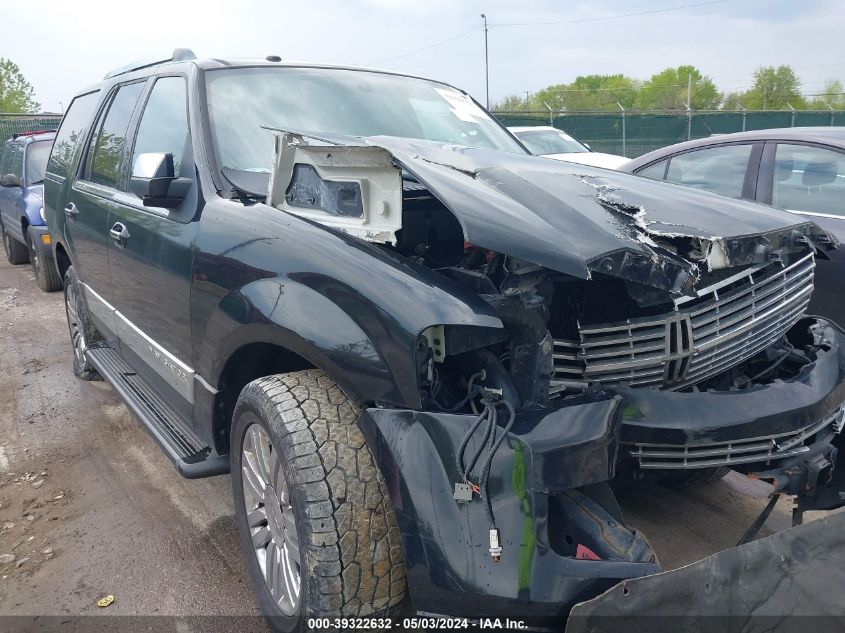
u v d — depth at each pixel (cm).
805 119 2141
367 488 204
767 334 249
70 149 493
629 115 2133
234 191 281
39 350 632
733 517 307
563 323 221
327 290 211
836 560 175
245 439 250
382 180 215
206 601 277
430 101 383
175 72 354
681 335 220
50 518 343
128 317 363
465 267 220
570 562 172
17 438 440
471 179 232
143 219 325
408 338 188
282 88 337
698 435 207
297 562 225
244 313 234
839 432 251
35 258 888
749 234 230
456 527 175
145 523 336
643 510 310
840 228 443
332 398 218
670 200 250
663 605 167
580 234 210
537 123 2159
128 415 470
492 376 197
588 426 186
